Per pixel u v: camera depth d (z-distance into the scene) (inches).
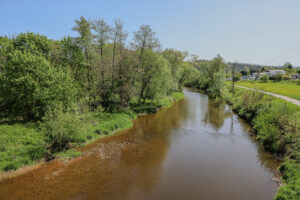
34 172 516.1
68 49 985.5
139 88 1353.3
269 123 735.7
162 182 489.1
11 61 805.2
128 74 1117.7
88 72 1024.2
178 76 2075.5
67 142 662.5
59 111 636.1
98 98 1112.8
